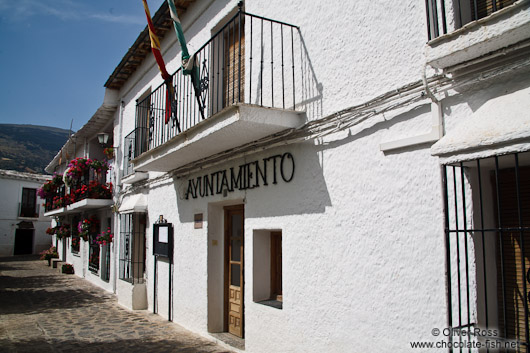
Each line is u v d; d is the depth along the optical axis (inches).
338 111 162.2
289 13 197.3
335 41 168.9
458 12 126.5
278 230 209.8
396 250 136.3
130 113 427.2
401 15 141.6
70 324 303.0
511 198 120.8
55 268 776.9
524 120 92.7
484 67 113.8
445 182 116.5
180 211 296.5
